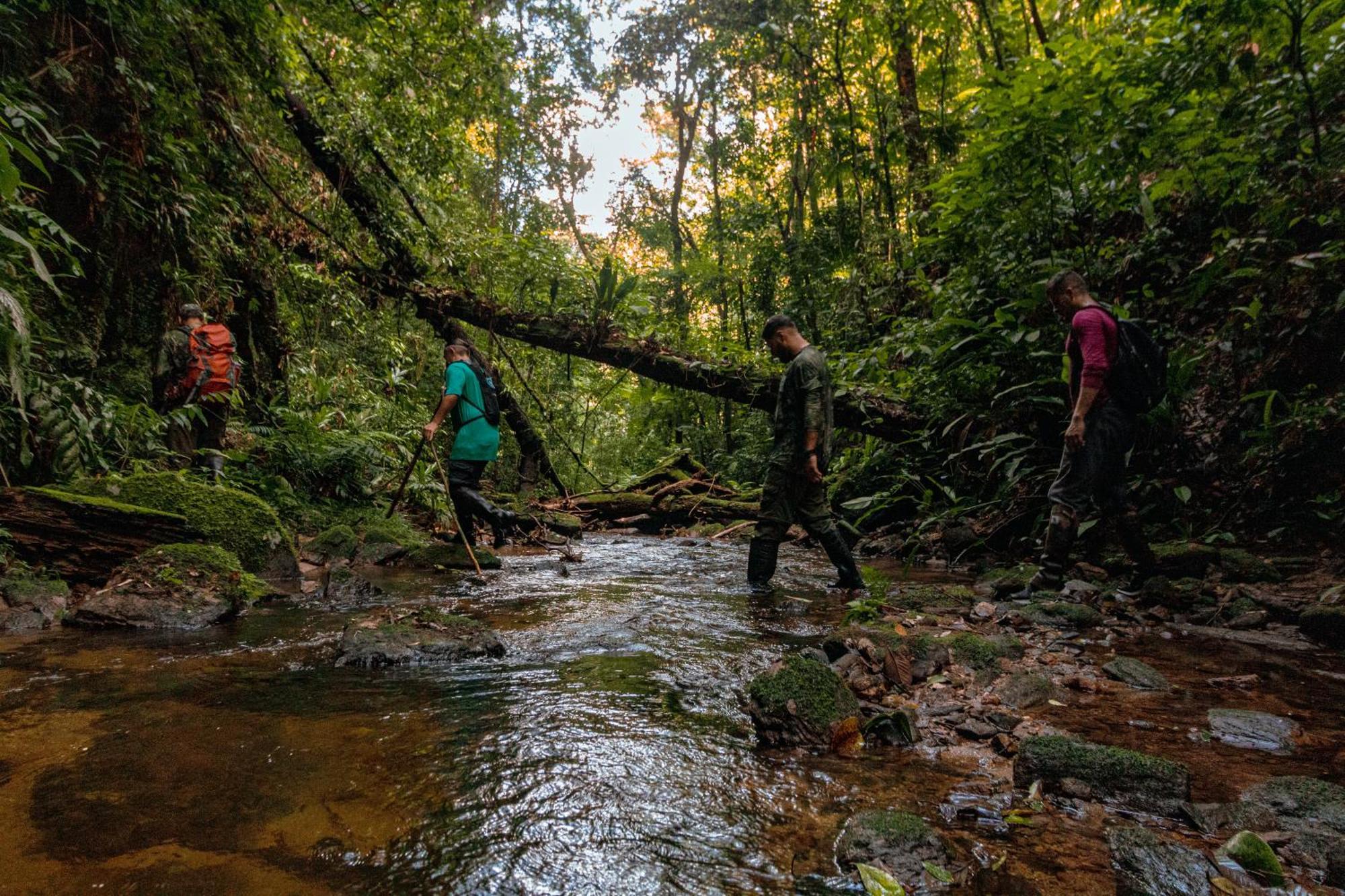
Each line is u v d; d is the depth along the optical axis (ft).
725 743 5.85
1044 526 17.56
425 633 8.71
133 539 11.34
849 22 30.81
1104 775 5.00
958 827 4.51
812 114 38.63
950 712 6.77
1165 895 3.72
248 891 3.56
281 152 22.47
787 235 43.29
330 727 5.97
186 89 16.75
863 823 4.25
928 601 12.26
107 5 14.34
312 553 15.83
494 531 18.97
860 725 6.06
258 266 22.44
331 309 25.26
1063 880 3.87
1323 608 9.88
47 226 11.60
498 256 25.77
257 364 23.86
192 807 4.47
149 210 16.80
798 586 14.43
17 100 12.30
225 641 8.91
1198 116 15.33
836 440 28.53
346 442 21.02
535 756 5.45
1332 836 4.29
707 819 4.53
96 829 4.14
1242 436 15.76
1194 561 12.95
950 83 32.17
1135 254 18.43
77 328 15.87
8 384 11.07
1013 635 9.89
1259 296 15.76
